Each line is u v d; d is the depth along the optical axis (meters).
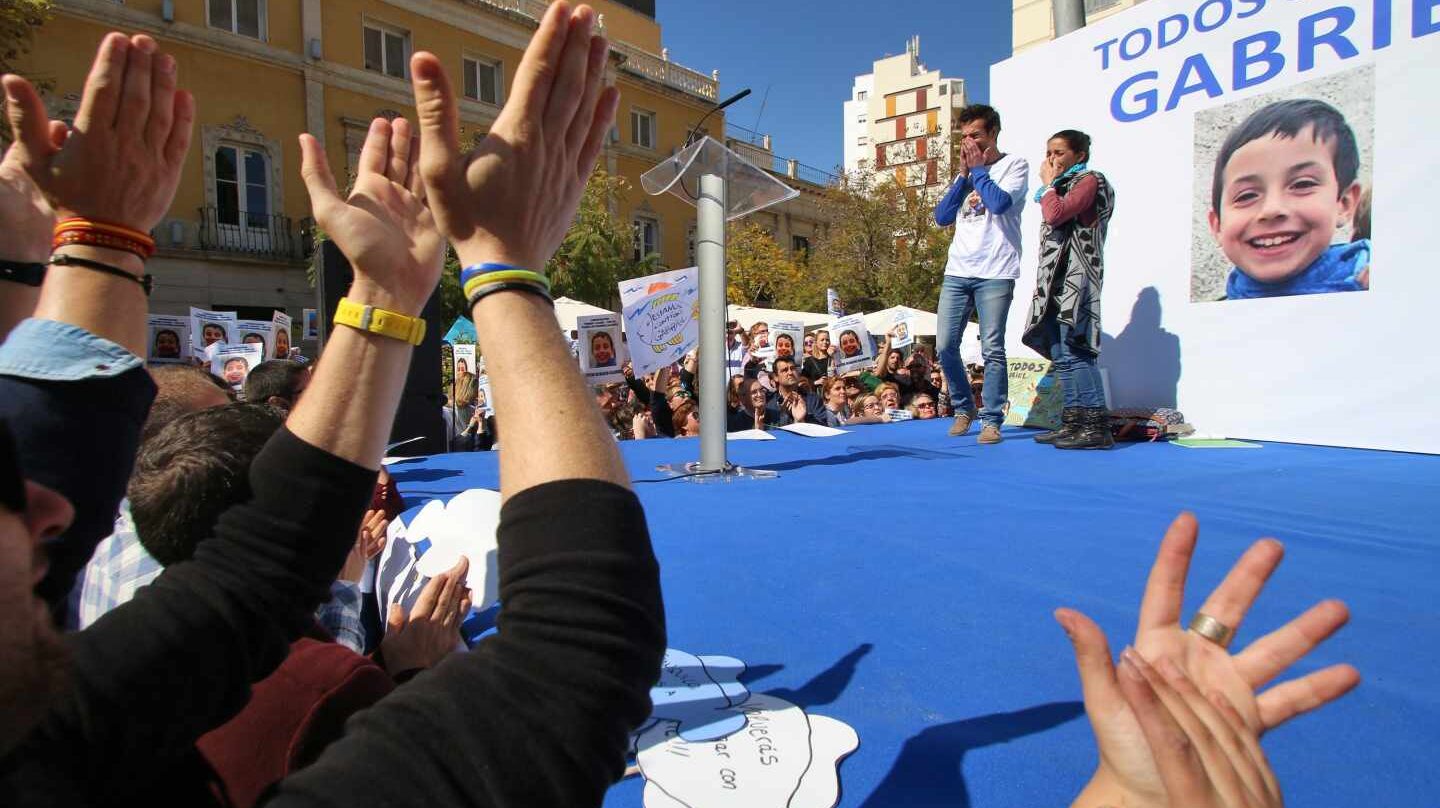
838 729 1.39
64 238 1.02
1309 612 0.79
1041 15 17.94
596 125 0.80
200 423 1.14
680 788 1.21
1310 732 1.36
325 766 0.58
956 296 5.06
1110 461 4.10
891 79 67.81
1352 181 4.31
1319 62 4.41
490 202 0.72
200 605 0.80
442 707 0.58
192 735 0.77
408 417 5.49
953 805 1.18
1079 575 2.22
